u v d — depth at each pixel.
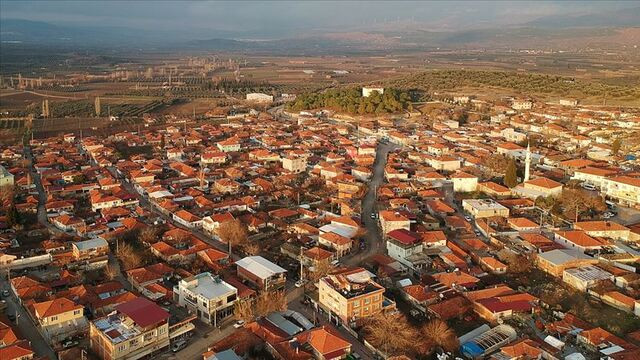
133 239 186.75
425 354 120.50
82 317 133.25
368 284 139.62
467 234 190.25
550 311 138.38
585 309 138.25
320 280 142.25
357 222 193.88
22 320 136.12
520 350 118.12
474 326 133.25
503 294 143.00
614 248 173.12
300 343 122.06
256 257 163.88
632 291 145.75
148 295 147.75
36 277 155.50
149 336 120.75
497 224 196.25
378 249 179.75
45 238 188.00
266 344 123.06
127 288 153.62
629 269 159.00
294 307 143.38
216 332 131.12
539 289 149.25
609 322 132.00
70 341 126.56
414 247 168.75
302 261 165.00
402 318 131.88
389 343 121.94
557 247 172.38
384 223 190.50
